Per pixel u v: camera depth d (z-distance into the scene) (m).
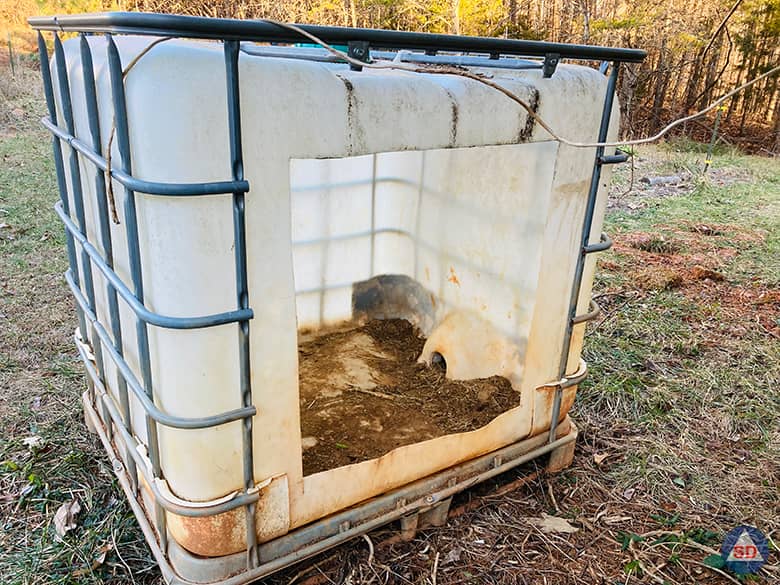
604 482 2.12
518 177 2.00
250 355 1.32
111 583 1.64
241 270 1.24
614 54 1.64
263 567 1.50
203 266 1.21
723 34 9.12
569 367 2.01
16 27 9.34
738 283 4.04
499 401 2.18
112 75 1.10
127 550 1.74
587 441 2.36
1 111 7.49
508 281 2.15
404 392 2.41
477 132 1.49
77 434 2.23
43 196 5.03
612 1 9.11
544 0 9.10
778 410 2.61
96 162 1.32
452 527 1.86
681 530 1.91
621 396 2.64
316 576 1.65
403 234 2.81
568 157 1.70
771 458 2.29
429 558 1.74
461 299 2.44
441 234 2.52
